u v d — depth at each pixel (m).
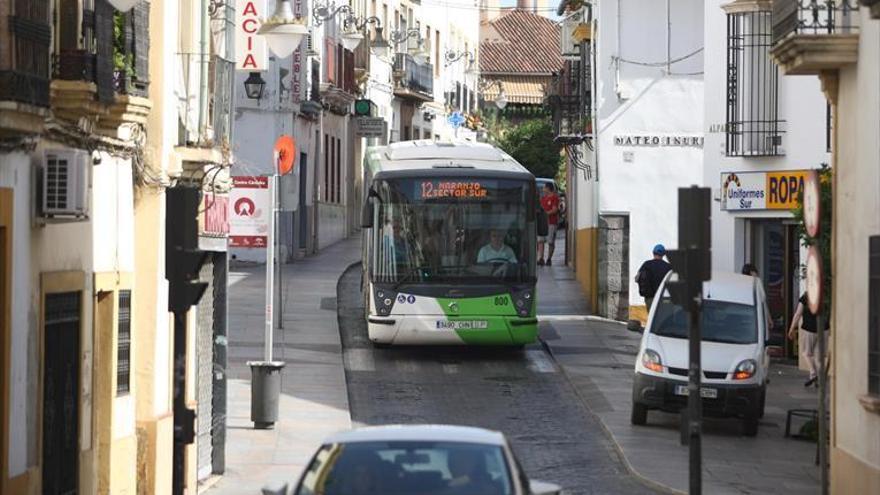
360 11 103.06
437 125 129.75
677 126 68.81
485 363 56.41
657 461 39.03
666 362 43.62
